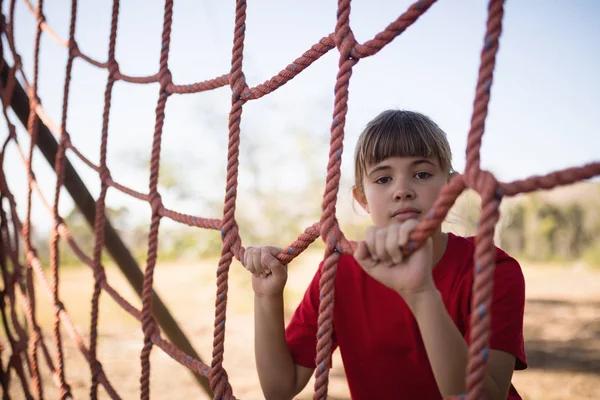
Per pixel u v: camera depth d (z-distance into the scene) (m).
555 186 0.71
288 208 9.12
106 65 2.09
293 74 1.21
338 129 1.02
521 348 1.28
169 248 14.35
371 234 0.92
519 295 1.30
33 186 2.40
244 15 1.39
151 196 1.71
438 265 1.44
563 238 21.91
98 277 2.01
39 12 2.43
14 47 2.52
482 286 0.73
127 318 7.39
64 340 5.66
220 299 1.35
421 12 0.93
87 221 2.67
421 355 1.45
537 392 4.27
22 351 2.43
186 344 2.84
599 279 13.85
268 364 1.43
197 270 13.35
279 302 1.38
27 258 2.38
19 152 2.51
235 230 1.37
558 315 8.02
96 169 2.08
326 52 1.15
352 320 1.54
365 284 1.51
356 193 1.62
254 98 1.34
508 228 22.88
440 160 1.40
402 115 1.43
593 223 21.75
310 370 1.54
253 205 9.12
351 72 1.03
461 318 1.39
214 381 1.34
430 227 0.84
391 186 1.37
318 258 16.52
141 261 13.35
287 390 1.48
